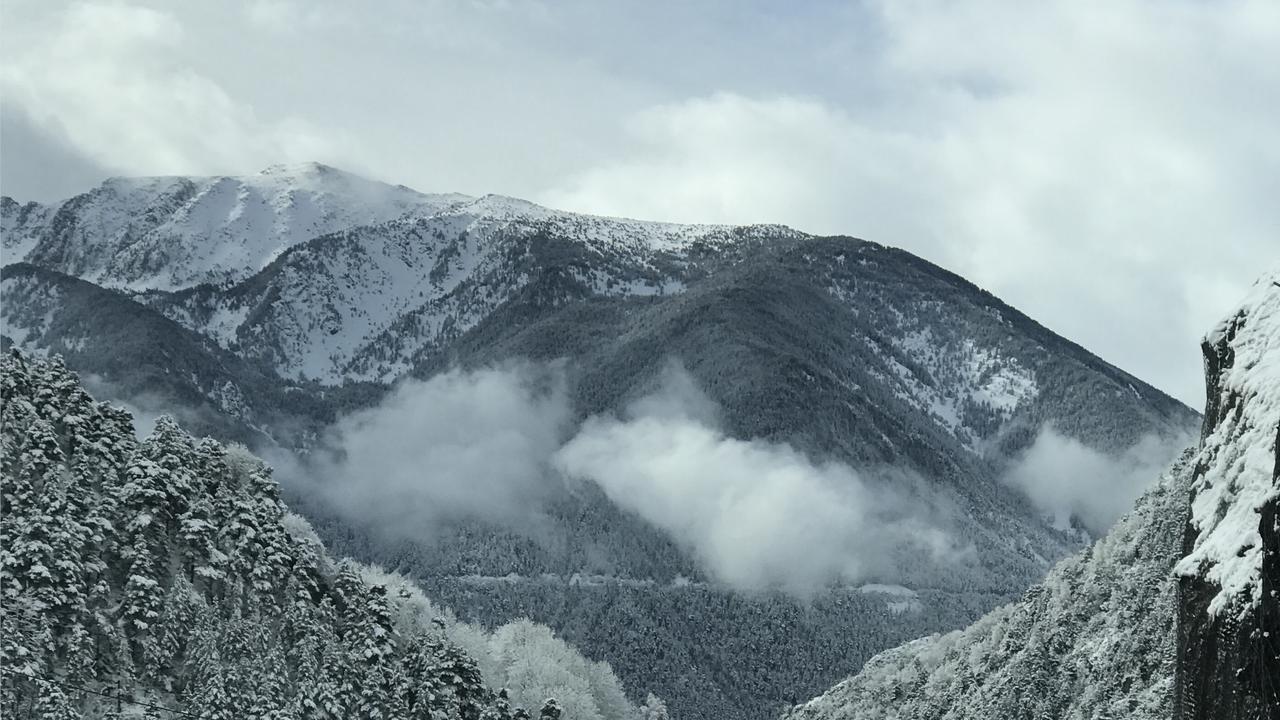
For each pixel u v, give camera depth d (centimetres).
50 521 13662
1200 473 3369
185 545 15050
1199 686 3097
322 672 14225
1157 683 12431
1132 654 13650
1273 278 3356
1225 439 3275
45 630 12700
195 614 14088
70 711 12075
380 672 14950
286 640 14738
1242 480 3147
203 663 13300
